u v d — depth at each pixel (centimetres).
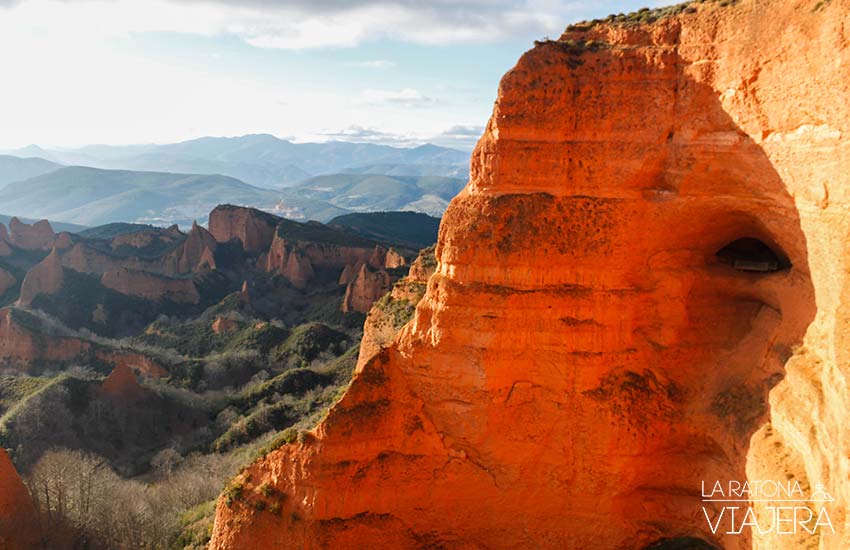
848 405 1247
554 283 1873
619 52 1842
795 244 1650
